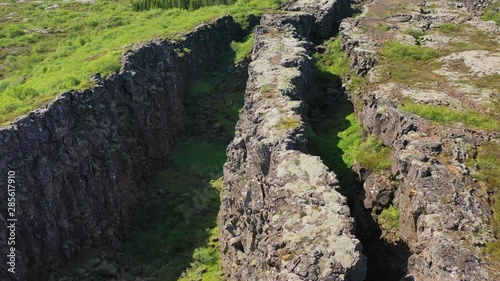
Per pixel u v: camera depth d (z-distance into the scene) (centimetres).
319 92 3838
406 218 2189
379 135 2781
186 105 5153
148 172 4262
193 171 4422
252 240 2511
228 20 6269
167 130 4634
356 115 3341
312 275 1708
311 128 3061
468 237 1833
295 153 2342
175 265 3359
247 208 2584
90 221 3334
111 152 3597
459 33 4356
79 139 3300
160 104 4506
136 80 4106
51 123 3133
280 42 3994
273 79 3216
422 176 2150
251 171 2625
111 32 6034
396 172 2412
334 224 1884
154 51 4622
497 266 1708
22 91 3531
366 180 2586
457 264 1714
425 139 2420
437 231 1883
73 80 3647
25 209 2908
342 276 1669
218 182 4200
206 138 4938
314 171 2202
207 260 3309
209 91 5328
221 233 3203
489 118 2673
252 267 2358
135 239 3662
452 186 2064
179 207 3906
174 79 4781
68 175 3225
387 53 3800
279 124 2620
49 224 3042
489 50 3831
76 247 3238
